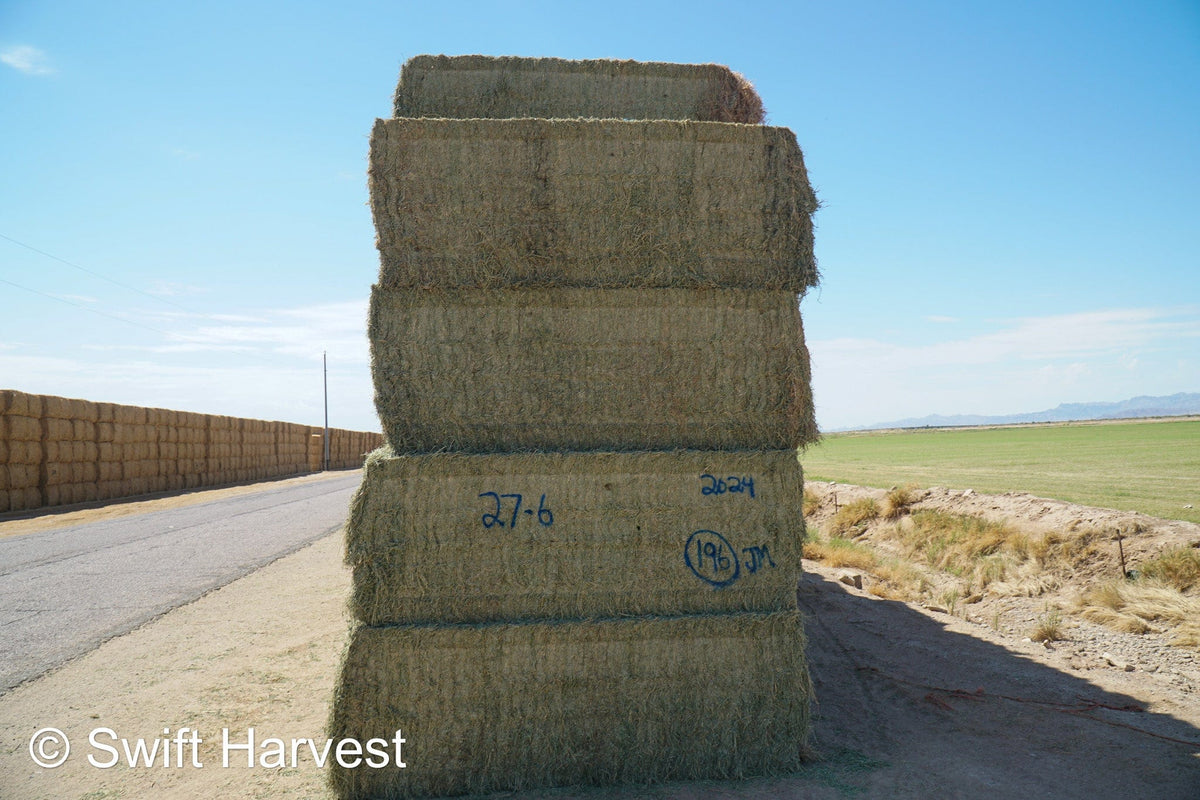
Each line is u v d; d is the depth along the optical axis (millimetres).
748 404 3984
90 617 7172
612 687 3762
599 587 3805
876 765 3811
